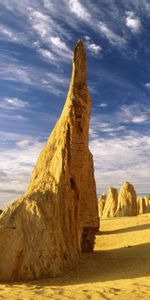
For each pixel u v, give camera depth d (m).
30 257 18.48
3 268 17.98
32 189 22.03
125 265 21.55
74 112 23.05
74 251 21.78
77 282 17.50
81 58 24.22
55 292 14.95
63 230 21.12
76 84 23.77
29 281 17.75
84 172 24.66
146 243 28.16
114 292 14.78
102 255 25.42
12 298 13.90
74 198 22.70
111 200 72.19
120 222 47.44
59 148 22.73
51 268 18.81
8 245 18.53
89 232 26.42
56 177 21.83
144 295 14.20
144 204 83.06
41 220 19.53
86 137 23.78
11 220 19.47
